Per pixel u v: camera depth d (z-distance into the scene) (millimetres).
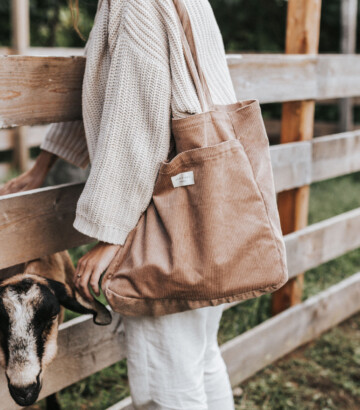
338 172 3148
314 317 3221
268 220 1527
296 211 2949
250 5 9227
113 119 1463
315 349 3172
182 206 1492
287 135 2918
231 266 1483
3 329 1499
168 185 1502
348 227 3295
